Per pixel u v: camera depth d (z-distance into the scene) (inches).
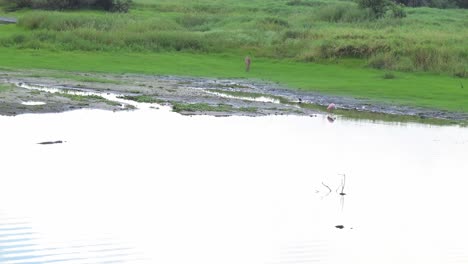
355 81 1614.2
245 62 1764.3
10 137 938.1
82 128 1013.8
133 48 1919.3
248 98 1365.7
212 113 1185.4
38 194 687.1
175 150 898.1
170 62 1792.6
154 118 1117.7
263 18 2492.6
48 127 1008.9
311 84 1566.2
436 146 992.2
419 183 784.3
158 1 3255.4
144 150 892.6
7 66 1599.4
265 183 762.8
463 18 2950.3
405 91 1497.3
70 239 577.9
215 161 852.6
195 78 1609.3
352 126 1129.4
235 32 2149.4
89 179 749.3
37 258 534.3
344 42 1883.6
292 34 2080.5
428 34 2031.3
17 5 3053.6
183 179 764.0
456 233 623.8
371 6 2645.2
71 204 665.0
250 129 1061.8
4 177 743.7
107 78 1531.7
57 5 2913.4
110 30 2071.9
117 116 1120.8
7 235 580.4
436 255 568.7
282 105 1299.2
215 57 1908.2
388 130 1107.9
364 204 705.0
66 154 855.7
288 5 3280.0
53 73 1546.5
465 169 852.6
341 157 900.0
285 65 1822.1
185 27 2463.1
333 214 666.8
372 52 1844.2
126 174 777.6
